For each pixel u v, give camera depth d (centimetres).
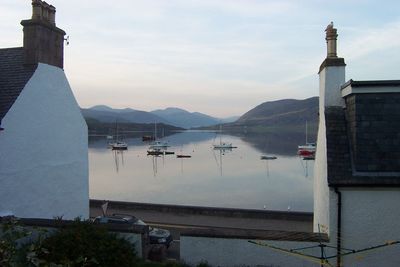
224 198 5162
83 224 1001
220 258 1053
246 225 2438
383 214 1002
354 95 1074
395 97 1066
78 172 1596
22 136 1310
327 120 1127
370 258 1002
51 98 1455
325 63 1169
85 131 1659
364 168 1016
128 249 960
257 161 9669
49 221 1080
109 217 1788
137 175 7625
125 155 11619
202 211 2736
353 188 1007
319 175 1170
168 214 2725
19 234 712
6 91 1329
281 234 1051
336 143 1077
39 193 1377
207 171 8044
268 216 2606
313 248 1020
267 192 5550
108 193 5666
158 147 12669
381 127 1045
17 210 1284
